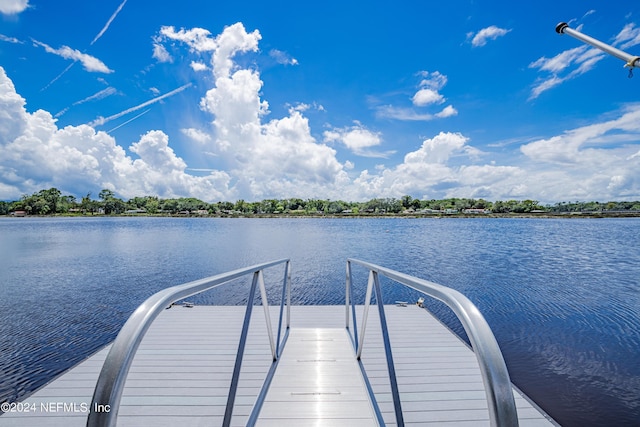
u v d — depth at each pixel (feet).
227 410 3.46
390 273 3.85
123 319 18.26
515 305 21.33
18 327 16.85
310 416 5.19
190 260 40.63
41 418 5.73
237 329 9.99
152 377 6.97
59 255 45.16
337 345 8.21
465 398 6.28
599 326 17.01
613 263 39.37
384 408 5.97
